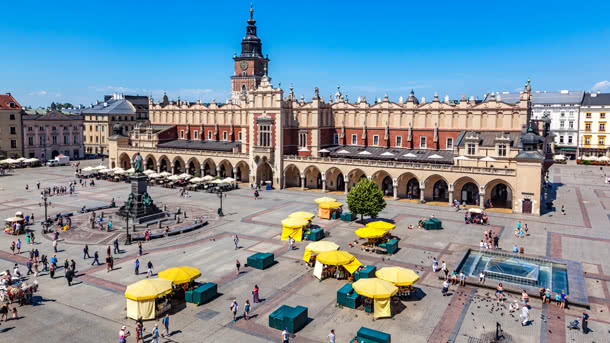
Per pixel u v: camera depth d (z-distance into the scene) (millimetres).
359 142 107062
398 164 88688
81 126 162750
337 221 72688
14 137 143250
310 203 86188
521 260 52656
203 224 68562
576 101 150875
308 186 106062
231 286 44750
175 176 108250
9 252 55031
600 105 144750
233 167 109625
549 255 54406
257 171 105000
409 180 93375
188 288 42219
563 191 99375
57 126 154875
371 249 56250
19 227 63125
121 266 50344
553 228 67375
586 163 143875
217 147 117375
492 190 87000
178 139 132500
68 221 68062
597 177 119438
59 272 48594
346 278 47156
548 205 83188
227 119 122688
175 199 90312
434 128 96438
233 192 98688
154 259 52875
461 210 80562
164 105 138500
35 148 148875
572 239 61500
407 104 99562
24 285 40531
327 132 108750
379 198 67500
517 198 77750
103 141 171500
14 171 129875
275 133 101875
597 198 91375
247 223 70312
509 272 48312
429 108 96750
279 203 86125
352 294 40625
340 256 46219
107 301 41062
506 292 43344
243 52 143125
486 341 33844
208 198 91625
